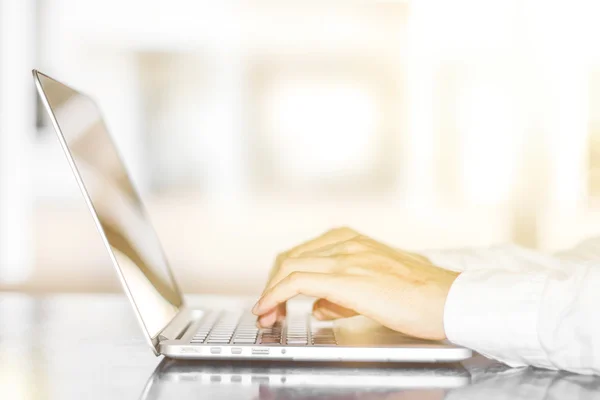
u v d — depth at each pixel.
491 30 5.51
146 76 5.93
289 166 6.04
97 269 5.00
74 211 5.18
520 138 5.34
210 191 6.02
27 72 5.08
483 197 5.57
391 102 5.91
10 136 5.00
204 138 6.00
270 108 6.02
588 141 5.04
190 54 5.95
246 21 5.95
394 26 5.86
